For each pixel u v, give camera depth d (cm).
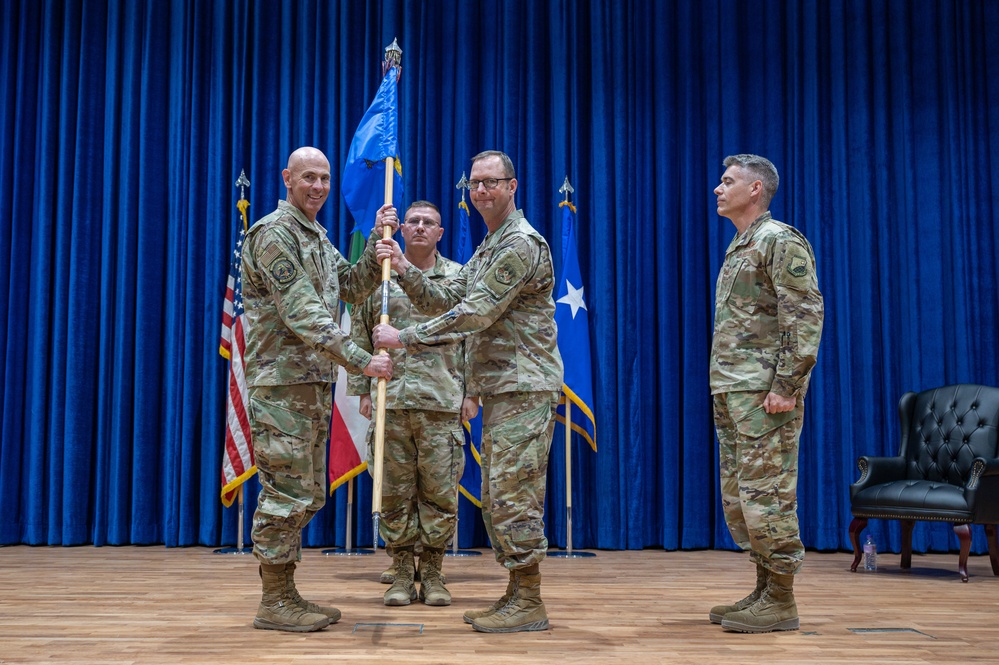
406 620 276
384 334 261
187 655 223
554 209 557
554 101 562
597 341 541
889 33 563
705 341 544
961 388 480
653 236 555
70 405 530
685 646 239
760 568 282
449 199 553
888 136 555
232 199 552
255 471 486
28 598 322
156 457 536
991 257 554
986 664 221
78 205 545
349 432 494
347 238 546
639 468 532
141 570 409
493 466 260
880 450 531
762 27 564
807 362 260
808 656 228
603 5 564
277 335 260
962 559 405
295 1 568
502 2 567
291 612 259
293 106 562
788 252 264
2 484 528
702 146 562
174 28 562
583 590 355
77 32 562
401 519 329
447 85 562
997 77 564
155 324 543
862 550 501
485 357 265
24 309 546
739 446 270
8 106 555
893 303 546
